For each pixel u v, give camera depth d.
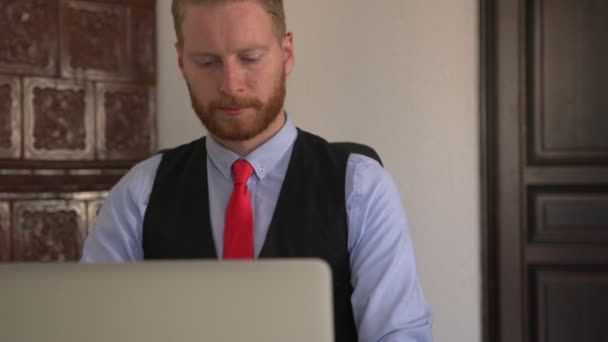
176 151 1.82
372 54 3.88
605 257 3.90
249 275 0.82
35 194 3.36
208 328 0.82
